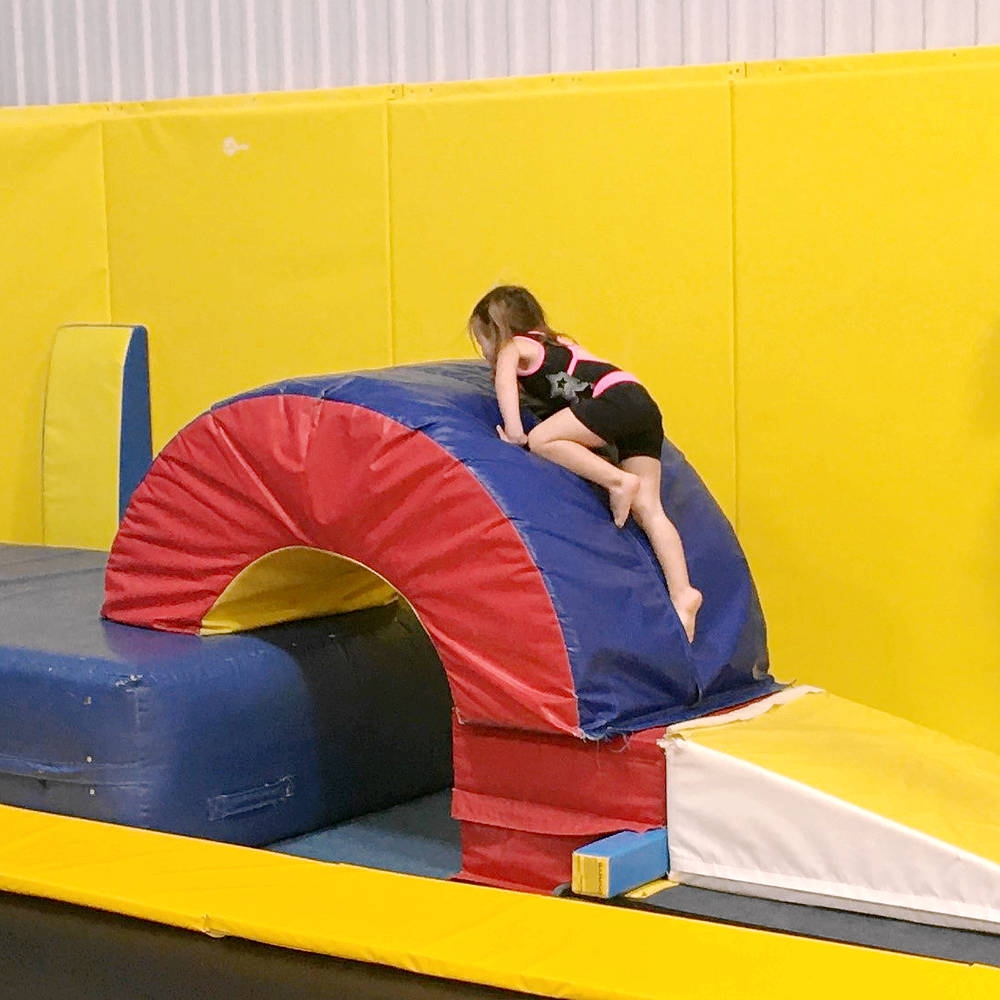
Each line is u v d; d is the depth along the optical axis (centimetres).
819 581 454
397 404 352
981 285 422
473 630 342
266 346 539
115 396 554
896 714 447
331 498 356
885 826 309
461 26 527
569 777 342
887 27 460
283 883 284
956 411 429
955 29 451
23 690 368
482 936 256
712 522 398
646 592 356
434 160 499
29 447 591
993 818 319
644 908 316
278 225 530
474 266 497
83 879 290
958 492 431
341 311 523
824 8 468
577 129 475
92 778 358
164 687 357
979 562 430
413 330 511
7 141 574
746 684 388
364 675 407
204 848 307
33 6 610
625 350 475
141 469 561
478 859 354
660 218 465
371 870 291
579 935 255
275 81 565
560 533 342
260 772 380
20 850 309
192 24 579
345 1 547
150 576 397
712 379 463
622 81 470
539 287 487
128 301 566
